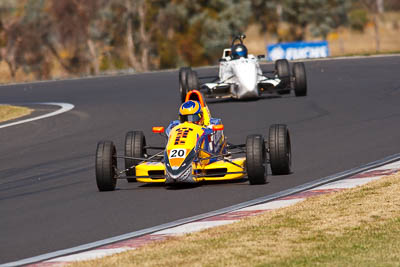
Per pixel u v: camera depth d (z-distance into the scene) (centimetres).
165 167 4066
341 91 9088
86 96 11331
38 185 4847
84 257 2850
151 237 3119
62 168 5466
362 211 3262
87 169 5306
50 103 10638
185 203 3834
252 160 4081
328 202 3494
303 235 2944
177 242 2948
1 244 3250
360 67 12319
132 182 4631
